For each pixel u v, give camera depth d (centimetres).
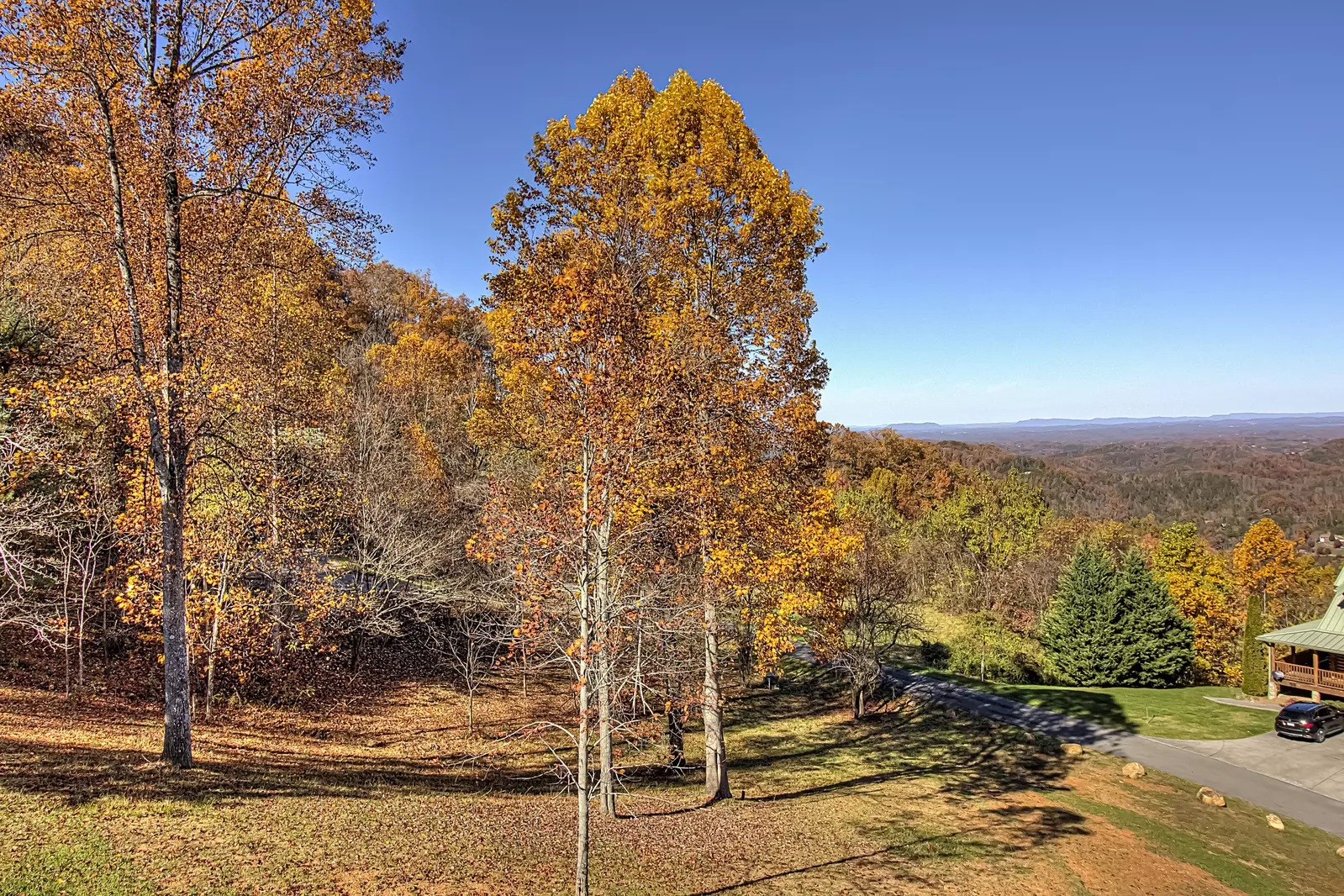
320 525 1931
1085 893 1255
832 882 1180
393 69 1230
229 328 1345
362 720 1933
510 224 1334
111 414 1392
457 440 3666
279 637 1905
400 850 1041
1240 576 5438
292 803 1143
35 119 1020
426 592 2202
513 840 1169
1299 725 2209
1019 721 2472
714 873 1157
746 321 1380
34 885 770
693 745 2169
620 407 944
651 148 1390
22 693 1473
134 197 1138
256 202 1239
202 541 1545
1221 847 1496
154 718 1515
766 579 1291
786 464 1399
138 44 1078
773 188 1357
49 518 1442
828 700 2917
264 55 1141
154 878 834
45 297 1526
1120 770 1975
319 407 1778
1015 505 5816
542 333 1004
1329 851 1501
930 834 1469
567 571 1001
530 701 2325
